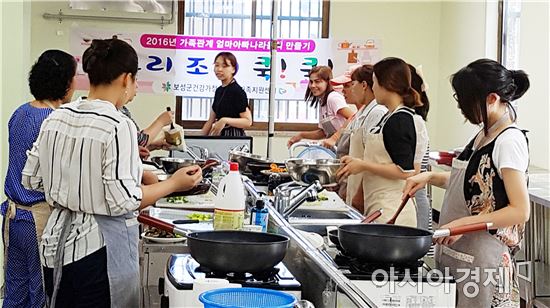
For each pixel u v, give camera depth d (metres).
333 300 2.07
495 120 2.74
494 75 2.68
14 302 3.63
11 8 5.26
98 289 2.52
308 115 8.09
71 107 2.56
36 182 2.62
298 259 2.47
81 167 2.47
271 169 4.26
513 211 2.62
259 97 7.93
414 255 2.29
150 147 4.65
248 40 7.86
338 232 2.45
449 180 2.97
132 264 2.59
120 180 2.46
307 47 7.96
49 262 2.57
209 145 4.98
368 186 3.70
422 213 3.92
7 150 5.19
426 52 8.22
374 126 3.80
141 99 7.82
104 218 2.52
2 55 5.24
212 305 1.79
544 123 5.76
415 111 3.80
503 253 2.72
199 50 7.84
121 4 7.70
